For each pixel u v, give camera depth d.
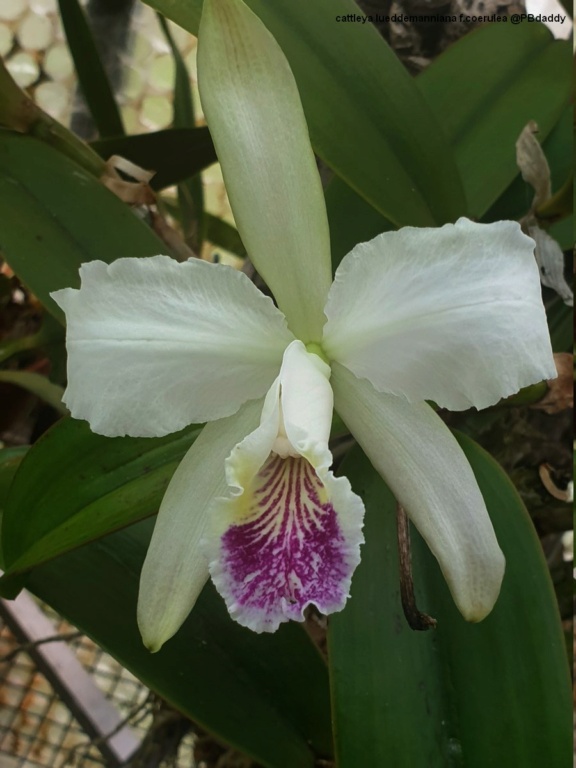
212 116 0.20
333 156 0.26
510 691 0.21
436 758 0.20
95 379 0.20
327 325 0.21
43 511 0.23
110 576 0.26
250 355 0.22
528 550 0.22
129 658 0.24
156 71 0.54
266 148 0.20
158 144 0.39
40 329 0.38
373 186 0.26
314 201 0.21
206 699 0.24
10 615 0.44
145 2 0.24
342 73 0.27
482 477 0.24
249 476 0.21
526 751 0.20
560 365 0.26
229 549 0.20
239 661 0.25
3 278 0.41
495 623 0.22
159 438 0.25
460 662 0.22
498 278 0.19
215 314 0.21
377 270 0.20
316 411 0.20
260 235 0.21
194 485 0.22
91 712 0.44
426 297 0.20
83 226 0.29
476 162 0.31
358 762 0.20
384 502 0.24
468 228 0.19
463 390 0.20
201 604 0.26
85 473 0.24
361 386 0.22
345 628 0.22
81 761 0.44
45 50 0.54
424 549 0.24
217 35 0.20
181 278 0.20
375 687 0.21
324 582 0.20
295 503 0.21
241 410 0.23
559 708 0.20
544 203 0.29
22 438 0.42
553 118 0.31
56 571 0.25
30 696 0.52
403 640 0.22
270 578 0.20
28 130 0.30
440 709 0.21
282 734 0.24
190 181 0.44
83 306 0.20
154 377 0.21
